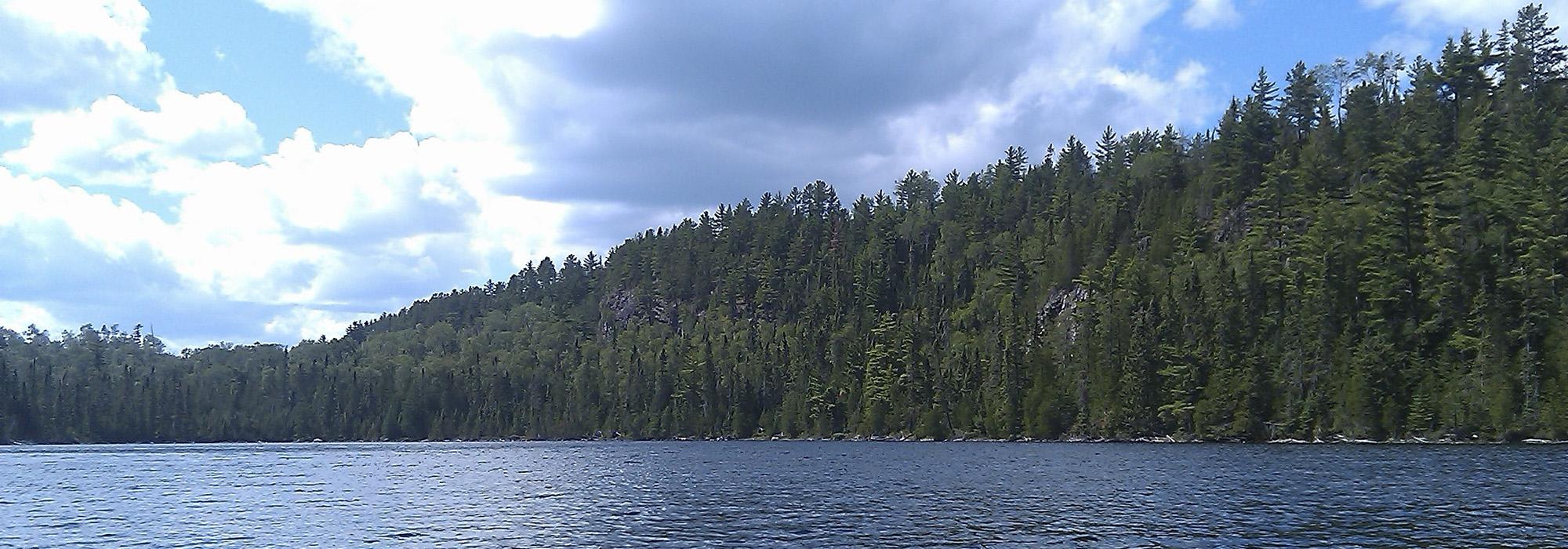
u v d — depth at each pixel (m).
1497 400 119.69
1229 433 141.50
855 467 97.06
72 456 156.88
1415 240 140.00
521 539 47.41
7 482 88.44
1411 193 143.38
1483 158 142.62
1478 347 124.75
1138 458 103.00
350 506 63.62
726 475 87.50
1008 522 50.06
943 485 72.06
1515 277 124.56
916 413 194.38
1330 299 139.50
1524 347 121.81
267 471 104.94
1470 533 43.62
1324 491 61.59
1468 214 134.00
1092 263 189.62
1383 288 135.38
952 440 183.38
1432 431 124.38
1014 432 172.12
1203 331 151.38
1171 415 149.50
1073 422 165.00
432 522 54.03
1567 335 118.31
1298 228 160.75
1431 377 127.81
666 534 48.12
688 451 152.88
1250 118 183.25
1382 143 164.25
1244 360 144.75
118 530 52.84
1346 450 109.31
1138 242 185.38
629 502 63.00
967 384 186.88
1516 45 169.25
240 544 47.59
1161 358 154.00
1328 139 171.25
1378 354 131.50
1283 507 53.59
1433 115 160.75
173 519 57.31
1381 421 128.62
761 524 51.19
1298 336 140.88
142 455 159.50
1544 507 51.50
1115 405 157.12
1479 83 165.75
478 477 90.69
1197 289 156.50
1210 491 63.31
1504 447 108.44
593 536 47.72
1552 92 163.00
